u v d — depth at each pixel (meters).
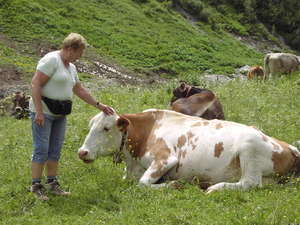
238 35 47.53
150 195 4.57
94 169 5.54
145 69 29.08
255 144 4.77
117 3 40.41
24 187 4.87
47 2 35.00
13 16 30.62
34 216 4.15
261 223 3.66
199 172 5.12
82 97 5.23
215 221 3.77
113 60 29.00
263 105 9.61
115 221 3.93
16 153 6.57
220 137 5.05
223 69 33.69
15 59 23.83
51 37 29.48
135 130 5.56
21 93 12.95
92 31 32.81
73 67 4.97
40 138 4.69
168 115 5.67
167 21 41.56
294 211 3.86
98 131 5.29
